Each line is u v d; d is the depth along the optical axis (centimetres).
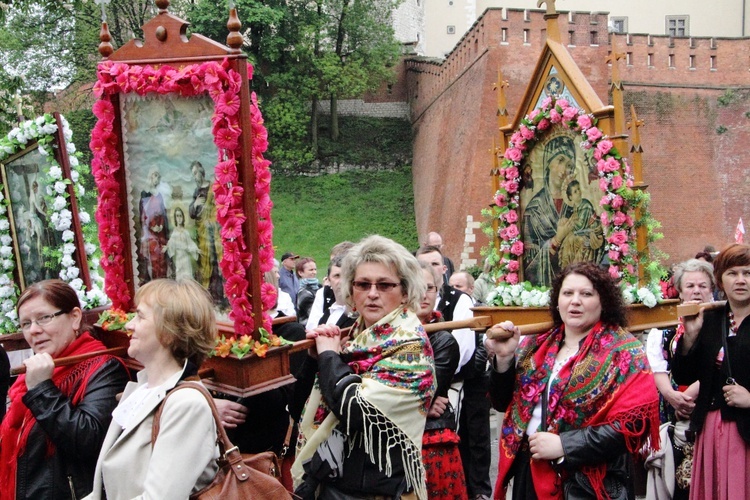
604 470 419
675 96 3625
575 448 412
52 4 1588
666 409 607
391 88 4766
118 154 485
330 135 4562
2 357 501
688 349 518
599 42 3369
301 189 4231
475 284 1054
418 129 4400
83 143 3634
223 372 427
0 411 500
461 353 598
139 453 316
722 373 501
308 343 395
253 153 425
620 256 585
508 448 445
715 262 511
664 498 588
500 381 455
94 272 703
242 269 419
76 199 681
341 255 626
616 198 583
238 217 416
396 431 370
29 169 677
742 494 486
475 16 5706
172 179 467
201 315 336
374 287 396
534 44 3212
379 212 4131
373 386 369
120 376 427
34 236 684
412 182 4350
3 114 1373
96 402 408
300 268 1162
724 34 4831
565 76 638
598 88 3366
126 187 490
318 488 388
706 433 505
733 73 3684
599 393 418
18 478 414
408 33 5509
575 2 4931
